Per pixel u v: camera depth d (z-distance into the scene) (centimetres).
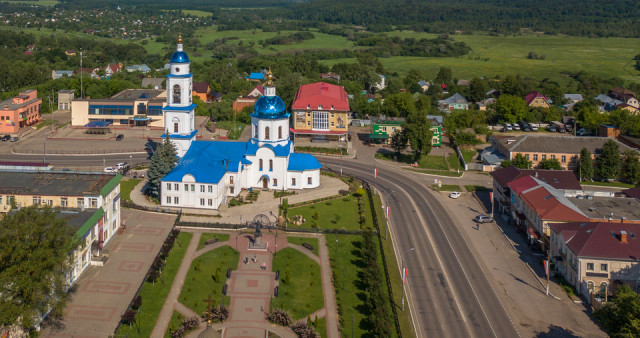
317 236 14475
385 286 12125
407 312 11225
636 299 9300
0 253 9125
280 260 13062
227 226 14712
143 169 19600
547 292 11988
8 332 9325
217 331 10244
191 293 11456
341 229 14712
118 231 14225
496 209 17050
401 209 16788
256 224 13662
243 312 10894
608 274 11800
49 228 9881
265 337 10144
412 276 12688
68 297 11069
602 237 12162
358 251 13712
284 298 11444
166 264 12594
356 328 10538
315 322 10531
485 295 11938
